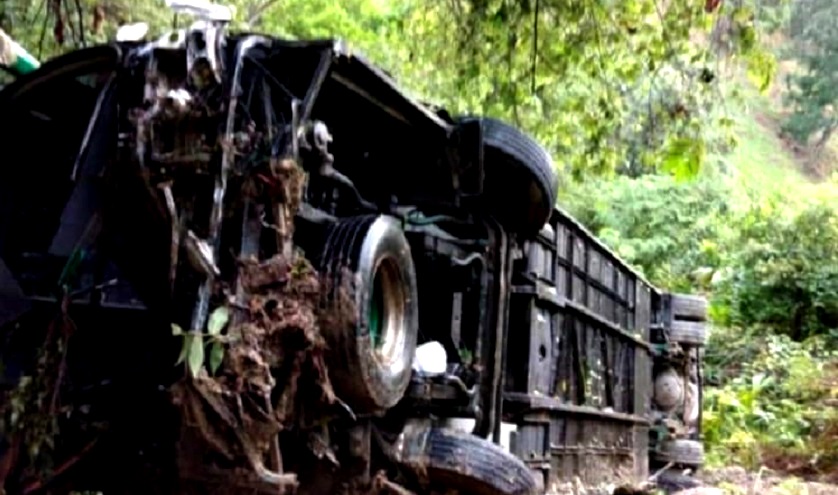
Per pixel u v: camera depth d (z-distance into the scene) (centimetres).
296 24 1527
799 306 2273
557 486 782
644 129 1104
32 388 471
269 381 418
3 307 494
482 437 610
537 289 691
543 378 725
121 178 431
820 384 1922
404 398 537
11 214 532
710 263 2414
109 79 454
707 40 1027
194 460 426
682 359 1326
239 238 432
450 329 608
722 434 1794
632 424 1091
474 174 589
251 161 432
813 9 3600
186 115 423
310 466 500
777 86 3997
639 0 1003
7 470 469
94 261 491
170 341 473
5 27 945
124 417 482
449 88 1099
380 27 1574
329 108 512
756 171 3347
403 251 506
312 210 474
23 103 519
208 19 441
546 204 645
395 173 587
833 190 2556
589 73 1039
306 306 433
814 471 1672
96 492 494
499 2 1043
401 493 532
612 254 951
